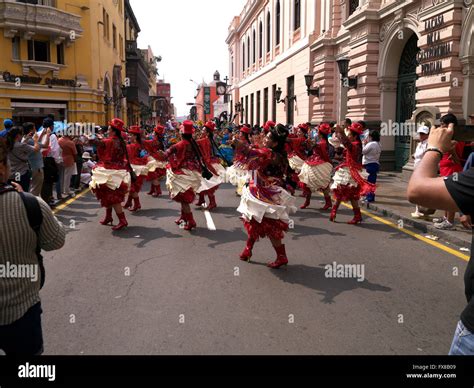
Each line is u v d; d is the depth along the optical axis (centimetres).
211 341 398
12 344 247
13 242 237
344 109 1912
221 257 648
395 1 1391
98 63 2666
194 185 800
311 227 838
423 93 1248
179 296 504
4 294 238
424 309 470
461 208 186
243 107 4281
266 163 574
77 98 2483
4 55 2248
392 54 1510
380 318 448
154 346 388
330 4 1952
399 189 1212
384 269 597
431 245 714
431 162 204
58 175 1077
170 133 2120
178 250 684
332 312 462
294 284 541
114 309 469
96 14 2630
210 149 998
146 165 1022
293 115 2553
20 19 2211
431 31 1214
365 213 971
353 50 1659
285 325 432
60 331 419
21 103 2323
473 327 205
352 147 834
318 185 980
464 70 1122
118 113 3394
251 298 498
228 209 1019
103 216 948
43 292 518
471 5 1077
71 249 693
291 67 2508
